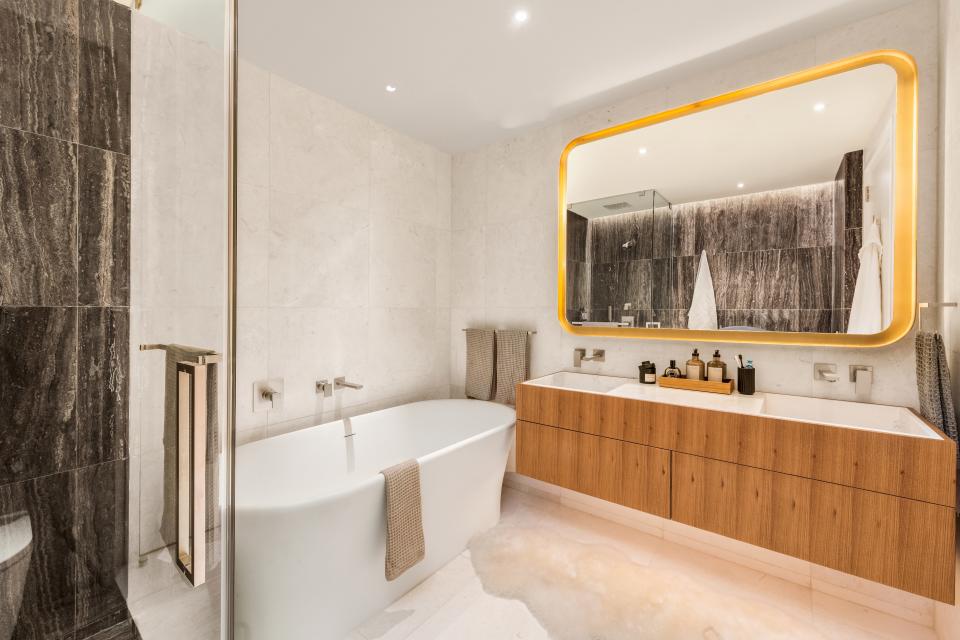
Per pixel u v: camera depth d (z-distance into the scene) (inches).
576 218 98.1
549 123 101.5
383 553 62.3
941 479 47.9
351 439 89.0
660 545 80.9
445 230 119.8
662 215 86.5
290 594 52.9
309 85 85.3
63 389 29.5
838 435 54.0
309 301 87.7
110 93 29.2
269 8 62.9
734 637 56.9
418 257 112.1
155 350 30.1
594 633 57.5
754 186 76.4
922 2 61.9
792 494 57.1
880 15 64.8
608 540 82.4
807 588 68.2
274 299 81.9
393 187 104.8
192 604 32.4
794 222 72.7
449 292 121.3
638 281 89.6
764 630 58.2
